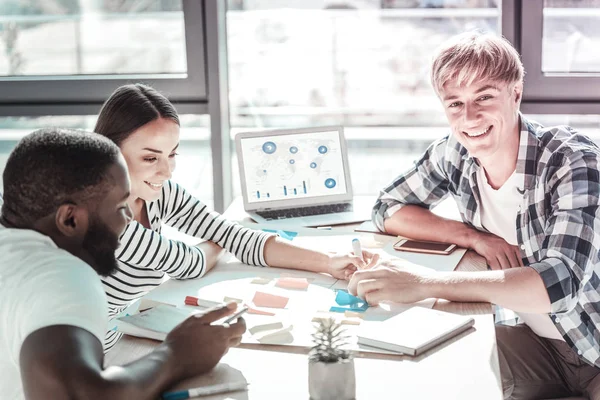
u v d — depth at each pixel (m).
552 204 1.61
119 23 3.10
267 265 1.69
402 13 4.63
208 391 1.07
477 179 1.79
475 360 1.18
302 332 1.29
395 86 4.70
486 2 4.65
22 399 0.98
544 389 1.76
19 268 0.97
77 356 0.89
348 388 1.03
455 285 1.43
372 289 1.42
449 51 1.65
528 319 1.79
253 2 3.92
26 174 1.00
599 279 1.66
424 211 1.92
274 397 1.07
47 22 3.16
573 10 2.68
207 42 2.73
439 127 4.83
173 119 1.56
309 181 2.24
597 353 1.66
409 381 1.11
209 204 3.60
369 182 4.26
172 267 1.57
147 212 1.70
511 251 1.73
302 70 4.36
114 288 1.62
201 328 1.14
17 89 2.81
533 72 2.66
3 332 0.96
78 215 1.01
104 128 1.53
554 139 1.68
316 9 4.41
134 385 0.97
